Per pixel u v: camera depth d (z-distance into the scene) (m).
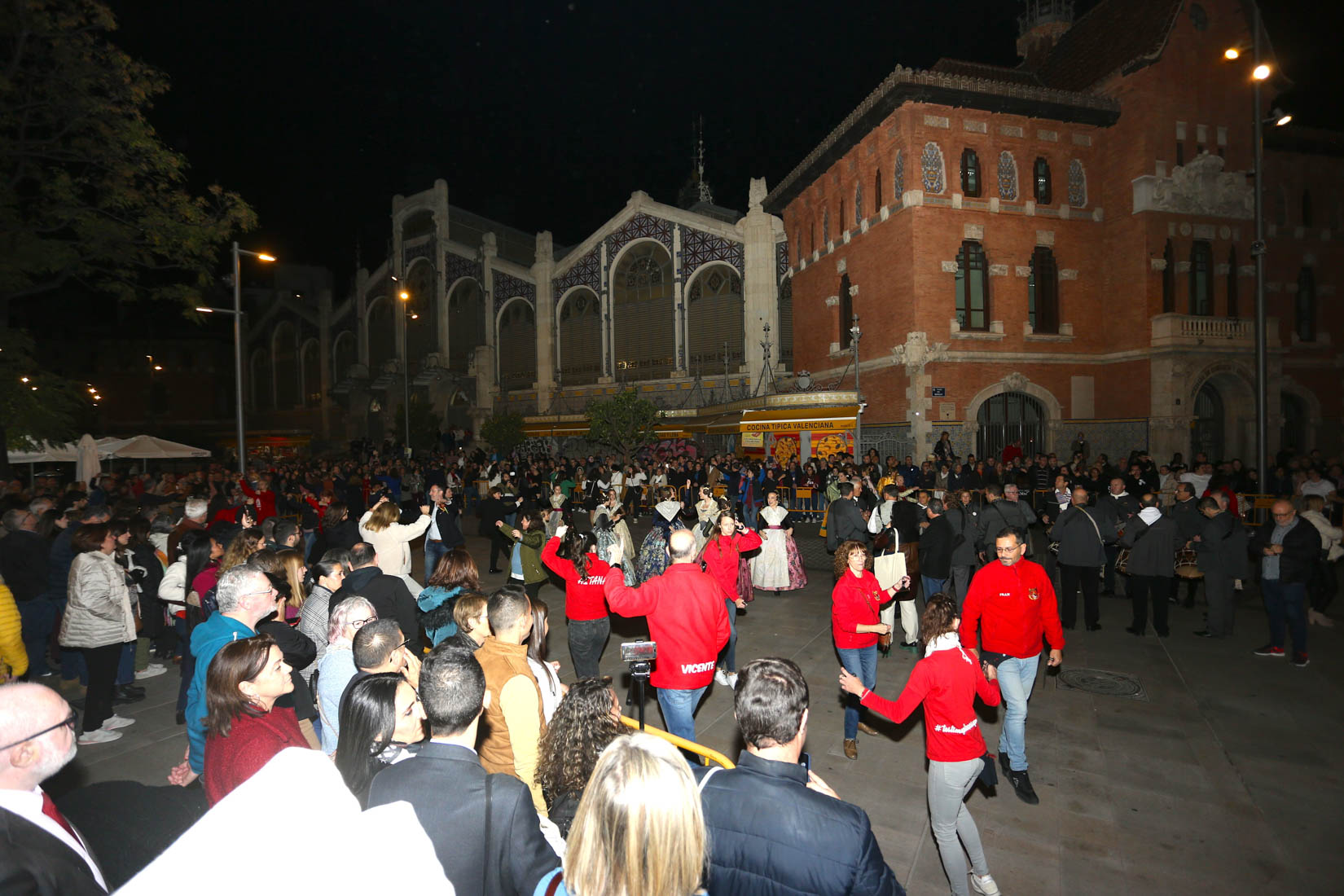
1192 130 23.44
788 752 2.50
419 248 53.56
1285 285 25.20
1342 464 16.00
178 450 23.00
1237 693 7.41
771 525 12.20
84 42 16.09
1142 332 22.80
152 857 2.42
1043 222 23.30
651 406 32.50
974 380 22.33
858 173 24.95
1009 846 4.76
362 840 1.48
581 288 42.78
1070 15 32.12
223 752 3.17
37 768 2.09
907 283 22.11
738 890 2.31
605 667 8.58
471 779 2.42
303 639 4.50
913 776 5.77
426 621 5.29
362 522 9.07
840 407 22.97
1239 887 4.29
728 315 36.12
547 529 9.95
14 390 15.88
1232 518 9.49
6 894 1.87
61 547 8.05
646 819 1.85
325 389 63.56
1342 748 6.15
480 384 47.69
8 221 16.16
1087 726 6.67
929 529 8.92
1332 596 9.80
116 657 6.71
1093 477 17.62
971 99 21.91
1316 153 25.70
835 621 6.25
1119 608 11.16
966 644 5.60
